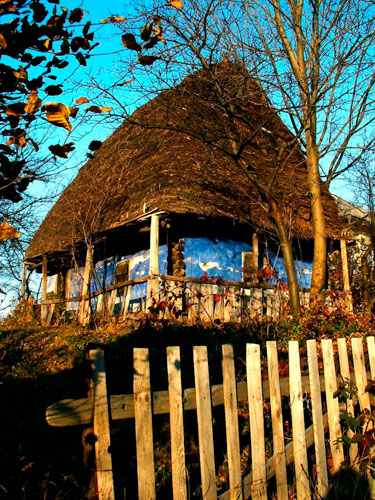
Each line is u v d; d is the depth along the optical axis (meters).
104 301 10.66
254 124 12.08
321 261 10.23
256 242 12.41
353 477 4.22
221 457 4.45
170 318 8.85
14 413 5.00
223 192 11.87
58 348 7.81
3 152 2.49
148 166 12.98
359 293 13.27
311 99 9.60
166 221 10.77
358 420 4.16
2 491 3.52
